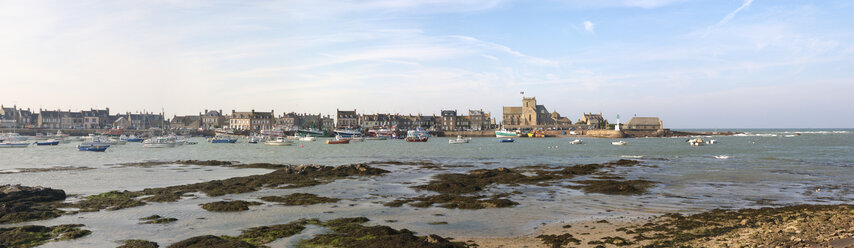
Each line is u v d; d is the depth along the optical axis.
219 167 55.50
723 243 17.39
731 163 58.59
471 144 131.38
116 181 41.91
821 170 49.34
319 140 164.38
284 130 186.38
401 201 29.59
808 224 19.89
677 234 19.69
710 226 21.16
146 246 18.67
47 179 43.28
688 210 26.67
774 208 26.08
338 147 113.88
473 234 21.12
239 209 26.78
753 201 29.91
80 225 22.81
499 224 23.12
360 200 30.38
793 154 76.88
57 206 27.69
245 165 56.75
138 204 28.34
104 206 27.69
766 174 45.53
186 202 29.52
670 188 35.66
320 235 20.19
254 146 119.00
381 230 20.44
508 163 62.66
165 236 20.92
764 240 17.31
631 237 19.73
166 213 25.92
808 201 29.95
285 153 87.81
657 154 80.12
